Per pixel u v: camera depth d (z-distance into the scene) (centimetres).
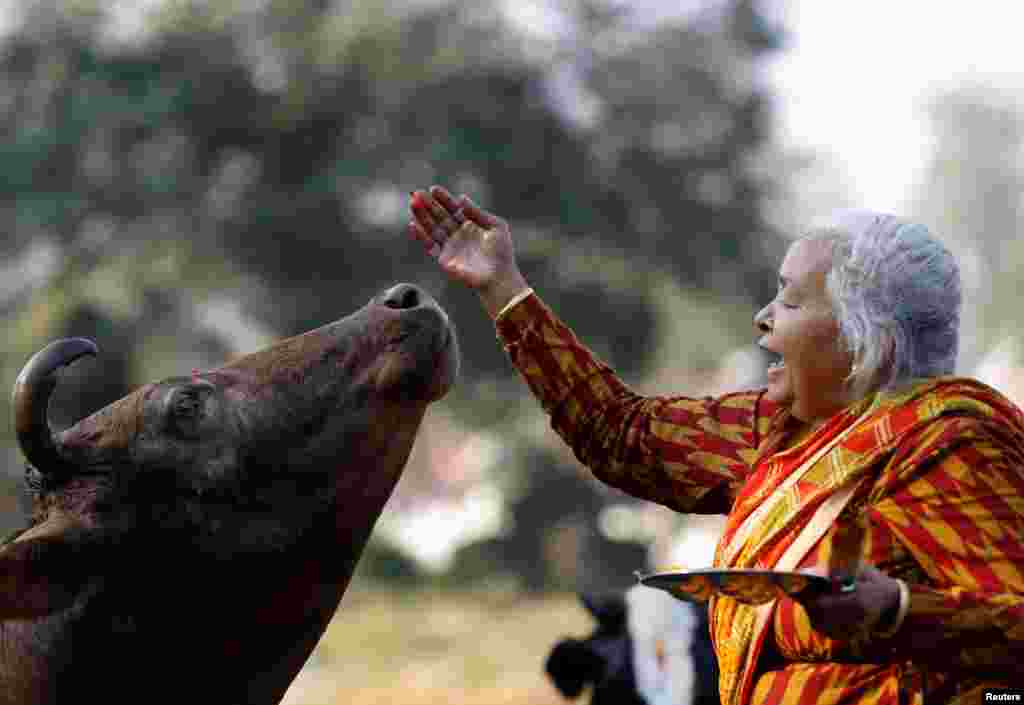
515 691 1828
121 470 367
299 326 3659
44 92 3703
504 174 3684
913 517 304
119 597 364
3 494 2303
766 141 4028
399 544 3397
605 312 3603
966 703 303
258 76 3647
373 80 3597
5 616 355
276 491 373
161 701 371
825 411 333
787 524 317
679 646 518
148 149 3684
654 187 3816
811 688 311
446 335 387
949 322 320
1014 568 297
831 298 325
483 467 3703
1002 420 311
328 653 2200
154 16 3681
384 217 3619
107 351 3344
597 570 3275
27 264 3659
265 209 3547
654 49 3897
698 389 3700
